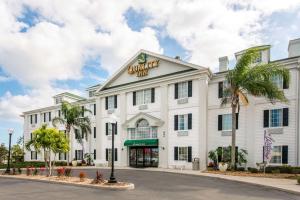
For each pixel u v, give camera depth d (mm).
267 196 14586
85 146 45938
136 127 37531
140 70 38156
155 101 36188
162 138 34719
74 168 36000
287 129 26656
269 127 27828
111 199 14164
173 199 13945
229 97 27891
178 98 34125
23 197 15234
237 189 17000
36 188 18750
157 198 14258
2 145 54906
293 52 29047
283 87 27312
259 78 24781
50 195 15758
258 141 28344
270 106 27906
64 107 43219
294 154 26094
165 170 30281
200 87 31906
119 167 36938
